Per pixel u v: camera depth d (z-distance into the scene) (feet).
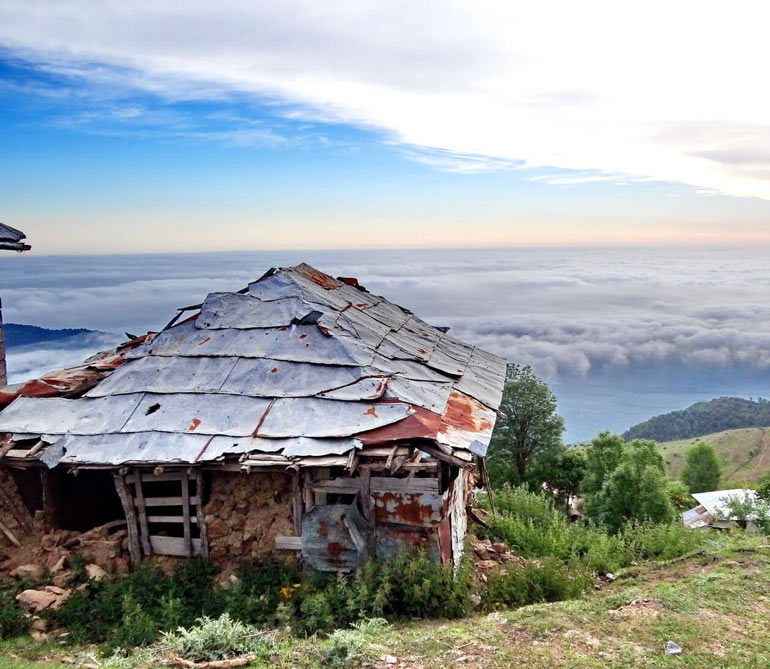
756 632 24.75
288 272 50.93
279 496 33.30
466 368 50.39
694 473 160.66
